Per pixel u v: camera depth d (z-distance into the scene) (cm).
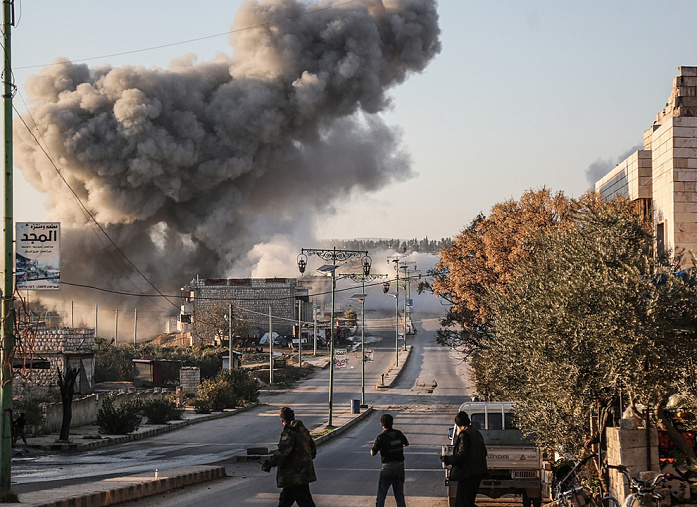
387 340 18738
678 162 3353
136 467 3938
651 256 2150
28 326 2580
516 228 6450
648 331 1675
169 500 2605
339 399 10525
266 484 3259
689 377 1742
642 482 1656
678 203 3347
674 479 1916
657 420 1973
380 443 2167
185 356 12975
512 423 2931
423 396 10769
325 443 5934
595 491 2195
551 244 2586
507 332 2705
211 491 2936
